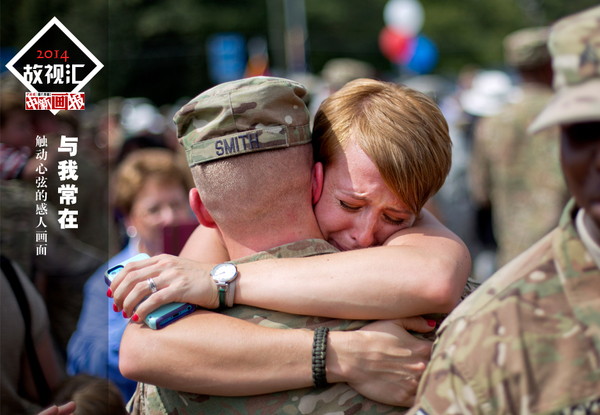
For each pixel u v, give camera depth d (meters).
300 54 23.56
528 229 3.44
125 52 27.11
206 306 1.19
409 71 14.18
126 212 2.55
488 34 31.53
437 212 3.04
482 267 4.15
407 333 1.17
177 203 2.53
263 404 1.14
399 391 1.12
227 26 27.86
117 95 26.88
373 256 1.16
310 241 1.22
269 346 1.11
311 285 1.14
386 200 1.20
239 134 1.15
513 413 0.78
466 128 5.24
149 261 1.22
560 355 0.77
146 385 1.30
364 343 1.12
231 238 1.24
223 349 1.11
